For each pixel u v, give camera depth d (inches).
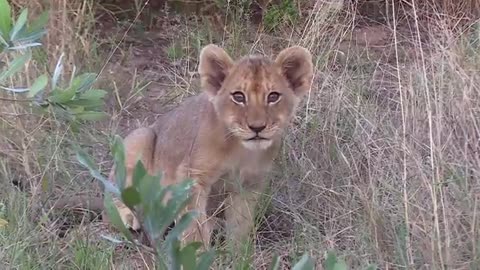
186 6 167.0
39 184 120.2
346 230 115.3
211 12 165.5
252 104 117.4
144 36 164.1
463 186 112.1
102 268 111.3
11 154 126.0
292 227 122.3
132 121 142.0
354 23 155.8
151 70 155.3
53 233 114.7
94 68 149.2
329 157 127.2
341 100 132.8
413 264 108.0
